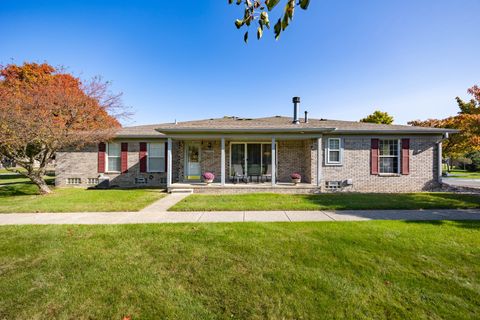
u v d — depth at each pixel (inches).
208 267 123.9
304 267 122.6
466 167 1130.0
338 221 208.4
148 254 140.3
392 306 91.1
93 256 137.5
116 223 207.0
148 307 92.2
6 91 391.2
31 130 356.8
